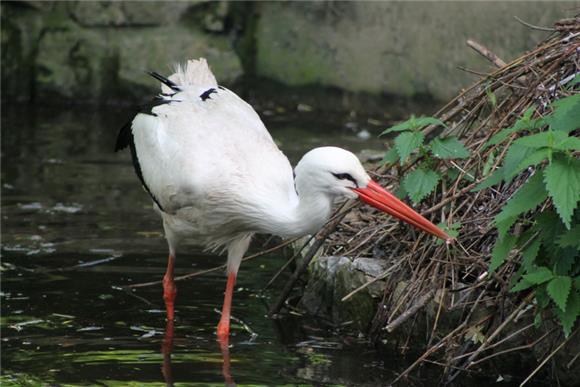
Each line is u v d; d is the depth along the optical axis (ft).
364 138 59.98
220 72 68.08
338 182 30.40
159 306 37.42
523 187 28.91
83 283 38.99
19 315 35.83
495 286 32.53
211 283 39.78
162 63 68.08
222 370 31.73
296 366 32.24
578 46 33.30
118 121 65.57
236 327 35.73
